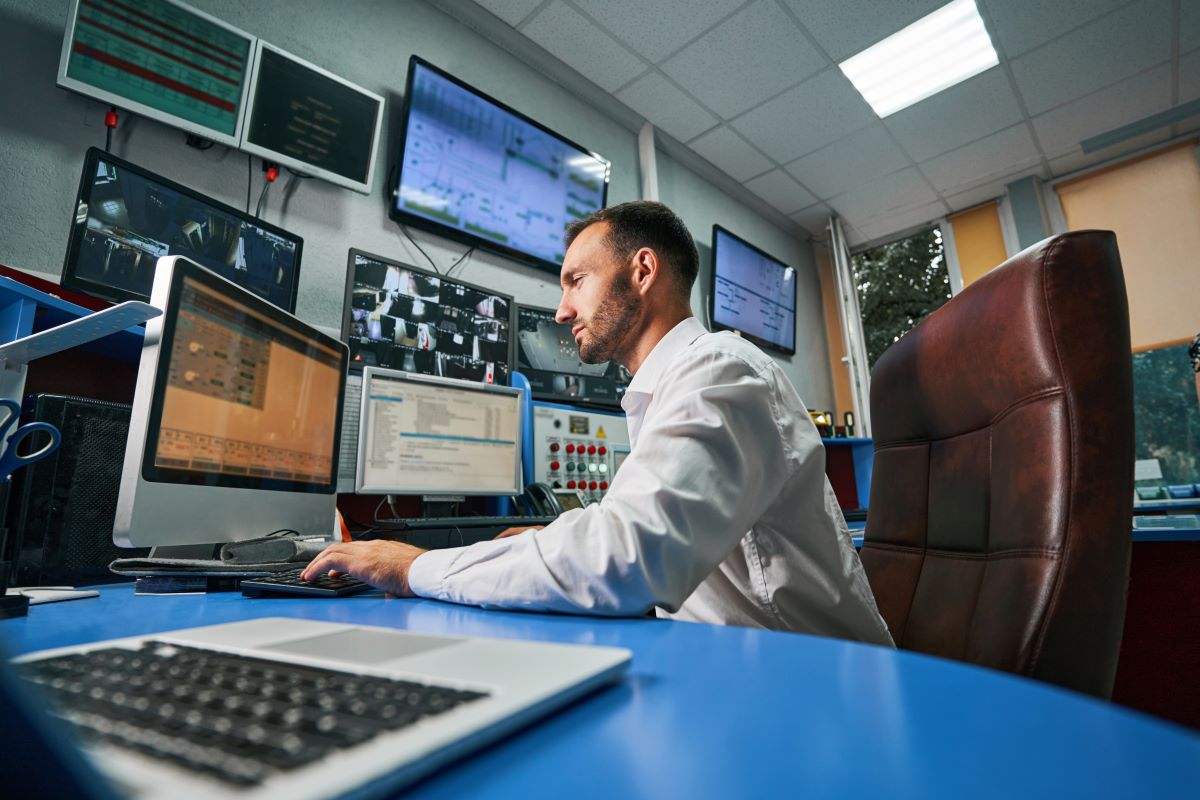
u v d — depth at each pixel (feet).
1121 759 0.60
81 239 4.12
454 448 5.73
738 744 0.69
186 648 1.07
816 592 2.38
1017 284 2.22
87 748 0.57
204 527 2.76
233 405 3.04
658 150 11.53
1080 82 10.26
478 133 7.80
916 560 2.89
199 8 5.75
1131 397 2.00
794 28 9.11
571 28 8.91
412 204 7.00
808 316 15.01
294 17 6.51
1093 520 1.89
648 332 3.24
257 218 5.39
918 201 13.76
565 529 1.85
